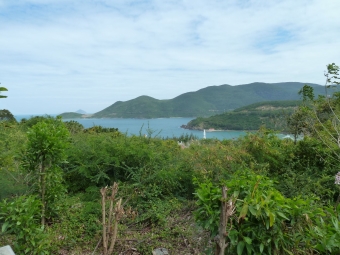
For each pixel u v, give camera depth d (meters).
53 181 4.07
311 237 2.57
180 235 4.00
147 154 5.70
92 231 4.06
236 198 2.52
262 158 5.77
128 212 4.01
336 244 2.26
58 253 3.56
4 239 3.27
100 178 5.77
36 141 3.91
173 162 5.89
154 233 4.11
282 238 2.56
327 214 3.10
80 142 6.47
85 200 5.20
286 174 5.25
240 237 2.57
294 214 2.67
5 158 5.15
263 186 2.87
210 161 5.41
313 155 5.69
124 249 3.70
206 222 2.68
